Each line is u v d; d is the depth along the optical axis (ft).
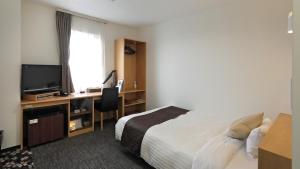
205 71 10.85
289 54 7.82
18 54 8.45
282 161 3.20
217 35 10.18
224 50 9.93
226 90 9.95
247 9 8.95
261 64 8.63
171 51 12.79
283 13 7.91
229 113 9.85
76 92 11.83
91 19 12.22
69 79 11.23
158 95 13.88
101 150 8.57
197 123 7.95
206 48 10.73
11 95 8.27
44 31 10.32
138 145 7.13
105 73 13.41
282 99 8.10
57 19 10.59
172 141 6.17
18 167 6.97
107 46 13.46
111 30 13.65
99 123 12.87
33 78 9.33
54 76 10.34
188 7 10.18
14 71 8.34
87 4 9.93
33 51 9.97
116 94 12.03
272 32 8.23
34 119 8.68
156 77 13.98
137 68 15.25
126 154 8.20
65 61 10.98
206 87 10.84
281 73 8.07
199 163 4.99
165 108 10.83
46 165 7.16
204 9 10.46
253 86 8.94
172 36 12.68
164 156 6.04
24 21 9.60
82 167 7.09
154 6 10.09
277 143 3.71
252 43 8.87
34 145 8.79
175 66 12.57
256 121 5.92
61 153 8.19
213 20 10.33
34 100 8.89
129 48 14.53
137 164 7.38
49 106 9.82
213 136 6.51
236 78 9.52
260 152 3.45
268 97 8.49
